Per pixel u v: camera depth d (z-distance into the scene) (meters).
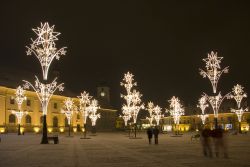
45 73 37.50
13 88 83.94
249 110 106.62
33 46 36.69
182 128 127.38
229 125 111.44
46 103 39.06
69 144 38.81
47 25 36.62
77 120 111.62
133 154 24.48
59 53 37.38
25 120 88.69
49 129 97.25
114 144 38.47
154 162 18.92
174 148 30.36
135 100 56.25
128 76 55.44
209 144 21.69
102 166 17.42
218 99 49.06
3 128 80.25
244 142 38.31
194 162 18.59
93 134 82.19
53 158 22.03
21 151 28.17
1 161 20.39
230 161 18.92
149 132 38.28
